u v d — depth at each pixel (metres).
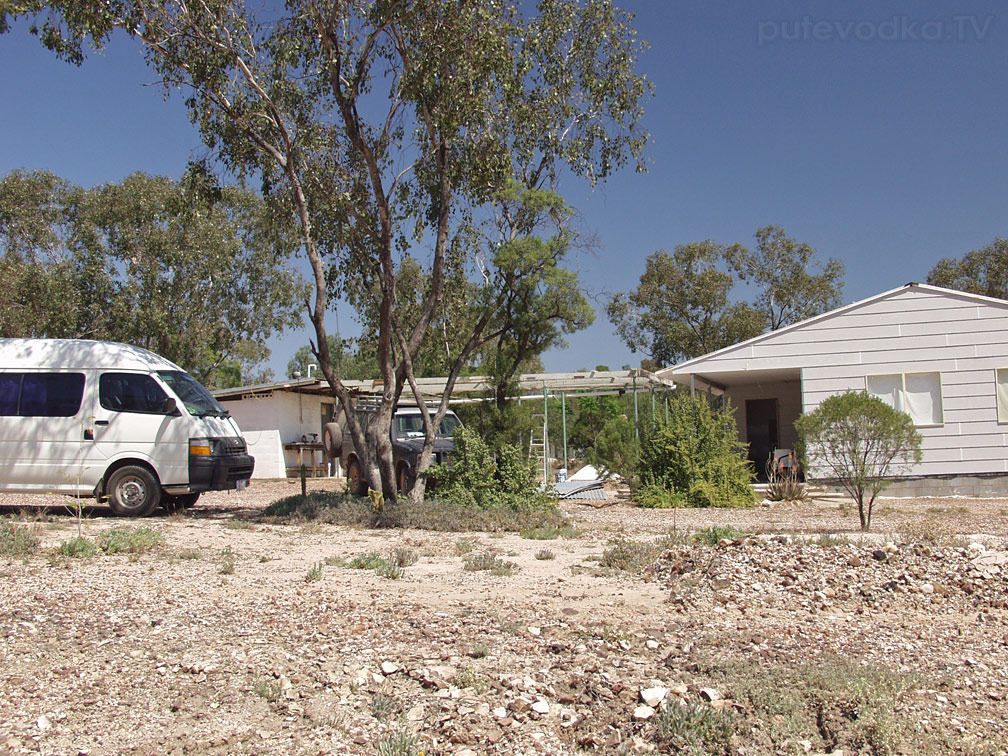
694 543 8.85
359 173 13.45
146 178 34.38
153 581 7.08
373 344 15.27
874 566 7.32
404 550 8.88
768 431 24.33
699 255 42.44
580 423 30.86
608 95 14.16
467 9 12.03
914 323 18.09
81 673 4.71
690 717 4.07
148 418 12.62
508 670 4.82
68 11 11.59
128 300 34.00
